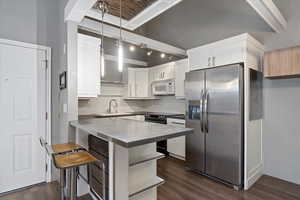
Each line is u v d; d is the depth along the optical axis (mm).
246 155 2443
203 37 3820
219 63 2723
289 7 2654
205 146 2793
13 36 2410
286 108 2709
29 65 2541
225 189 2436
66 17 2303
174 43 4465
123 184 1659
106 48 4285
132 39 3221
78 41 2469
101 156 1899
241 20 3193
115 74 4496
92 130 1714
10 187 2395
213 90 2676
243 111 2471
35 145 2586
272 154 2861
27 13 2525
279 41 2762
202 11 3834
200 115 2840
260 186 2533
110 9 2482
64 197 1841
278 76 2484
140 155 1896
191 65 3145
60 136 2639
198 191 2379
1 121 2334
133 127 1859
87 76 2564
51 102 2727
